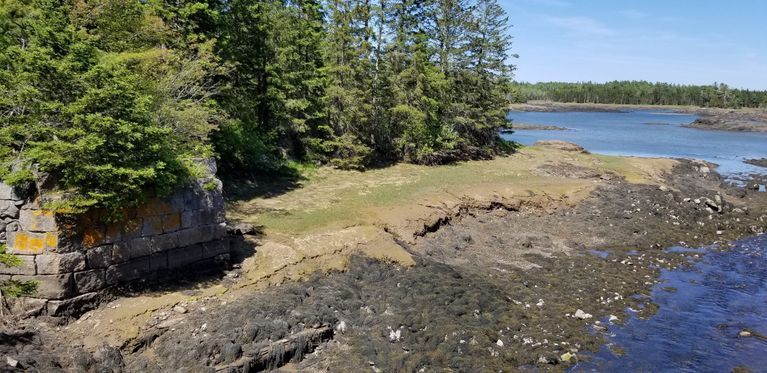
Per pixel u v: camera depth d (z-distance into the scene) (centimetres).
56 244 936
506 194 2256
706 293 1441
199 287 1147
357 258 1435
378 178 2508
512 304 1280
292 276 1279
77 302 964
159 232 1109
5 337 847
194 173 1184
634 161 3384
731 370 1033
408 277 1355
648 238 1977
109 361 871
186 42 1862
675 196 2584
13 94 962
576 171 2950
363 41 2730
